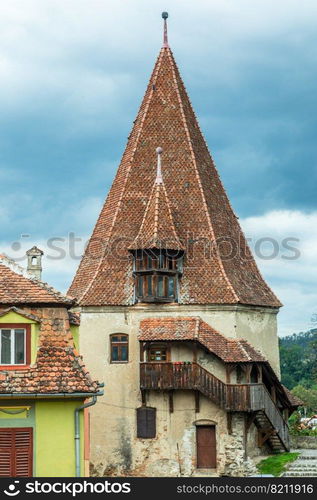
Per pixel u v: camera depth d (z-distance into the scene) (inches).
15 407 1248.2
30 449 1250.6
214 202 2358.5
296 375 5447.8
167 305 2176.4
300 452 2207.2
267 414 2105.1
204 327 2140.7
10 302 1310.3
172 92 2438.5
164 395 2118.6
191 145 2383.1
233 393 2043.6
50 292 1341.0
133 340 2166.6
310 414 4384.8
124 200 2325.3
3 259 1391.5
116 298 2187.5
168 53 2484.0
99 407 2135.8
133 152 2373.3
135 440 2119.8
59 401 1263.5
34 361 1289.4
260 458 2127.2
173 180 2332.7
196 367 2073.1
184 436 2100.1
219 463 2079.2
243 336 2201.0
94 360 2161.7
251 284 2310.5
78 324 1445.6
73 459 1256.2
